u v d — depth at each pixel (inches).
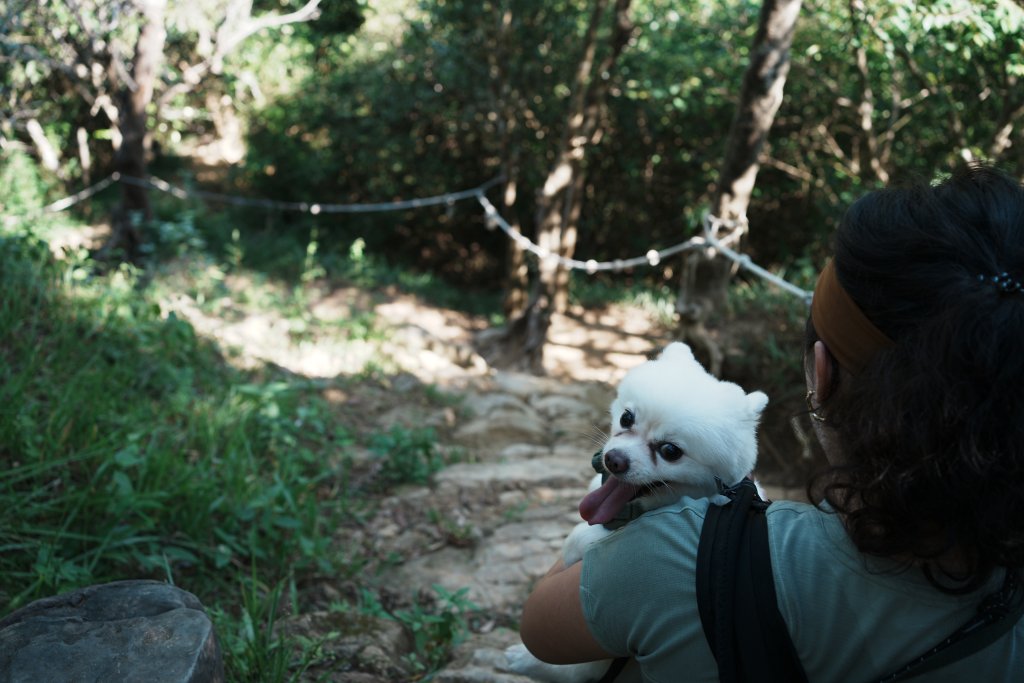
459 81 426.3
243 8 360.2
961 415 36.9
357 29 538.9
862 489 40.3
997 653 40.6
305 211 506.3
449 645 131.1
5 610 110.0
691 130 444.1
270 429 197.0
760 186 433.7
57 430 150.9
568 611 50.1
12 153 398.6
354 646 121.6
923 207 41.8
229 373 236.1
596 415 294.7
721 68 398.3
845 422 42.0
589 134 357.1
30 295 210.4
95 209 438.9
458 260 523.5
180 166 592.1
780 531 44.3
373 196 514.6
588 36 342.0
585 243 499.8
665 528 46.5
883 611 41.2
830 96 349.1
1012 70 176.2
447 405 274.8
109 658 73.4
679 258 476.4
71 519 128.7
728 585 43.4
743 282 369.4
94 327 212.2
